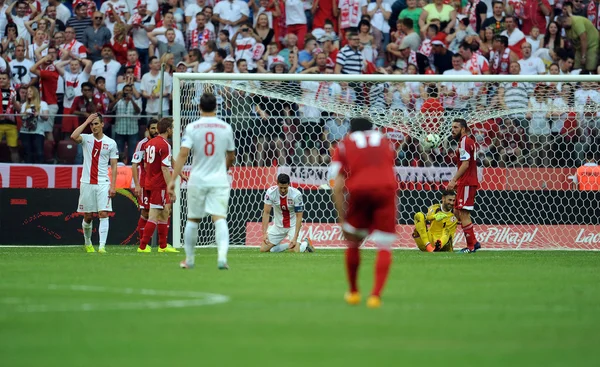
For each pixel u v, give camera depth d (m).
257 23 85.56
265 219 62.00
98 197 58.88
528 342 22.02
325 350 20.61
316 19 87.19
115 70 81.44
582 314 27.23
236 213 69.94
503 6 86.25
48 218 69.31
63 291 32.22
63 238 69.38
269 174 70.62
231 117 70.62
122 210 69.62
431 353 20.34
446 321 25.31
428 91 76.12
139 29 84.44
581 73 85.19
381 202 28.62
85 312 26.59
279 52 85.81
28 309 27.25
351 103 74.50
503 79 66.12
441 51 83.69
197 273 40.16
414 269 44.62
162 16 86.62
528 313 27.34
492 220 69.69
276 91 74.38
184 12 87.69
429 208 65.00
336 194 29.38
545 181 70.94
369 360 19.39
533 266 47.91
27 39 84.12
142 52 84.69
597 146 72.38
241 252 61.34
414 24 86.00
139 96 80.69
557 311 27.89
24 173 69.81
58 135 71.06
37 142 70.81
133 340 21.81
